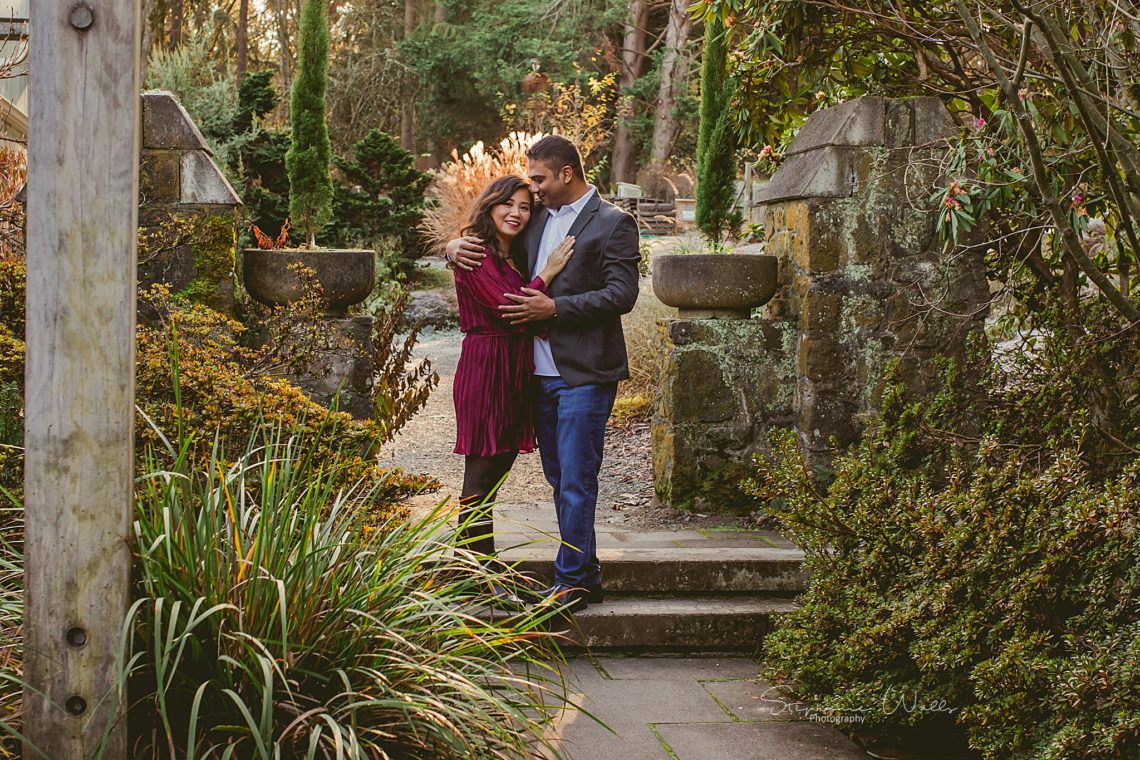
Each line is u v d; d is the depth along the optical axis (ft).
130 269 7.06
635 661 12.52
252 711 7.82
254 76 41.45
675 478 16.49
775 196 16.60
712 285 16.29
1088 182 14.89
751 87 18.07
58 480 6.99
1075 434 12.20
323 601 8.20
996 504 10.04
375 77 86.69
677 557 13.55
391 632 7.98
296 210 17.13
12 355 11.34
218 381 11.81
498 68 79.30
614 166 84.17
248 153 40.65
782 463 11.75
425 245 49.24
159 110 13.92
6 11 22.98
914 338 15.61
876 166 15.57
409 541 9.31
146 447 10.54
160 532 8.04
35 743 7.06
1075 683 8.41
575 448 12.14
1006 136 14.85
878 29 15.98
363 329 14.70
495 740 8.25
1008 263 16.17
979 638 9.79
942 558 10.04
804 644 10.80
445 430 23.54
